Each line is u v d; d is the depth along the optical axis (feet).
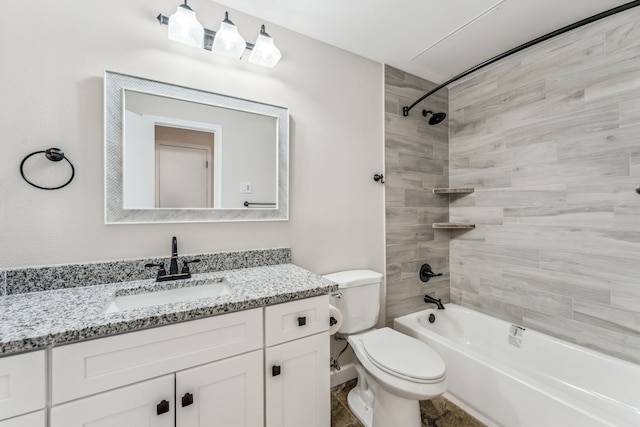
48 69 3.58
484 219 7.00
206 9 4.61
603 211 4.98
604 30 4.92
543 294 5.85
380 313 6.64
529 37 5.75
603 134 4.95
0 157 3.36
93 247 3.86
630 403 4.45
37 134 3.53
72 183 3.72
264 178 5.13
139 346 2.72
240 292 3.51
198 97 4.51
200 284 4.15
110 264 3.90
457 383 5.30
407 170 7.11
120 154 3.96
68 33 3.68
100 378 2.55
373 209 6.60
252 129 5.01
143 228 4.18
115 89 3.91
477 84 7.11
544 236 5.83
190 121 4.48
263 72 5.13
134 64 4.08
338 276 5.65
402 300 7.00
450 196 7.87
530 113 6.03
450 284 7.87
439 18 5.14
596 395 4.79
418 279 7.28
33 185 3.51
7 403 2.23
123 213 4.00
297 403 3.69
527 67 6.06
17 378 2.26
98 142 3.87
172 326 2.87
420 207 7.34
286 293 3.51
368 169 6.51
